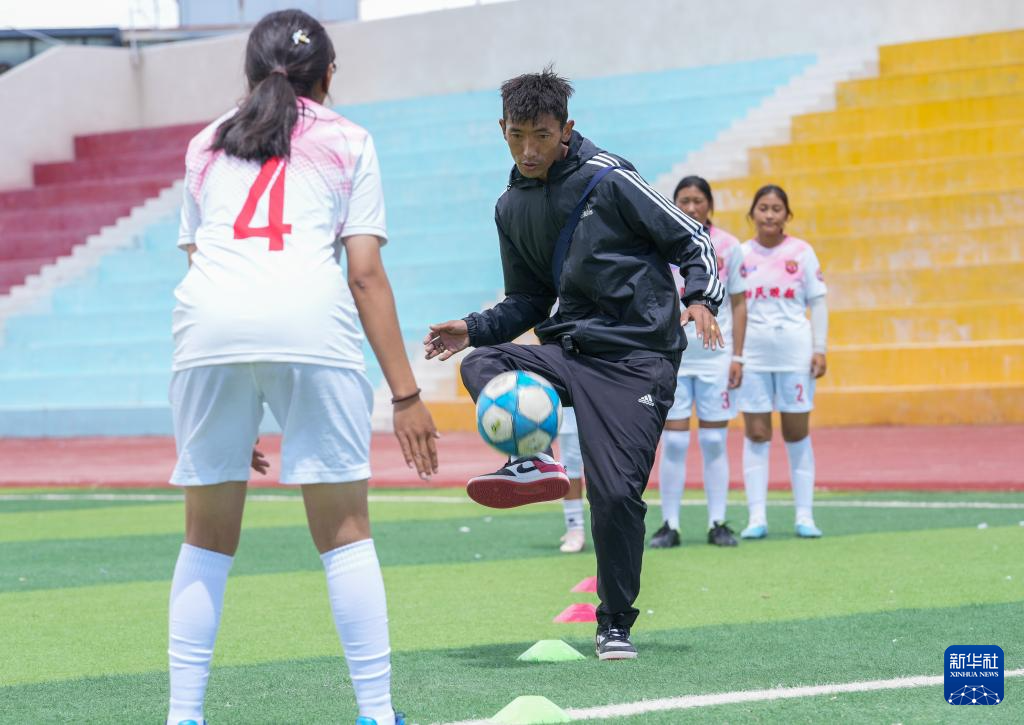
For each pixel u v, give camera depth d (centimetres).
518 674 668
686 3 3612
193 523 522
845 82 3262
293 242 508
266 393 505
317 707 611
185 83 4134
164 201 3619
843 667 669
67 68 4059
